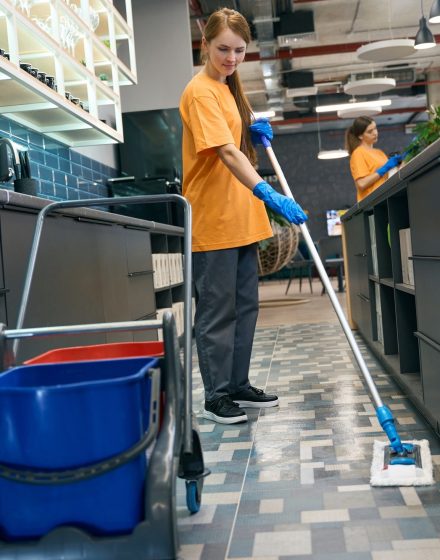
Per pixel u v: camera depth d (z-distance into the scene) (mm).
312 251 2078
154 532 1059
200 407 2715
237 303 2588
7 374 1202
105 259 2736
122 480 1070
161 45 5898
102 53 3826
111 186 4988
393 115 15969
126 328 1243
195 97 2318
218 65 2344
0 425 1065
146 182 4879
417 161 1791
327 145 16672
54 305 2131
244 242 2438
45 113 3295
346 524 1407
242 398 2617
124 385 1066
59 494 1066
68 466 1054
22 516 1075
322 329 5016
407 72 12930
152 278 3656
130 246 3188
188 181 2479
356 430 2154
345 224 4723
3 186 3057
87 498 1067
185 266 1477
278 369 3457
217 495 1649
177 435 1188
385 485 1606
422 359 2066
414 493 1547
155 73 5887
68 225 2312
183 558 1295
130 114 5668
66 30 3254
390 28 9688
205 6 7773
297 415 2428
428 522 1380
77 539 1056
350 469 1767
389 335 3109
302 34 9203
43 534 1075
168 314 1234
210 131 2273
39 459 1055
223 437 2205
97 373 1258
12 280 1853
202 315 2469
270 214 7090
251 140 2535
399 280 2635
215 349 2434
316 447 1998
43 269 2070
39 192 3701
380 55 7160
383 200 2846
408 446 1793
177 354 1241
